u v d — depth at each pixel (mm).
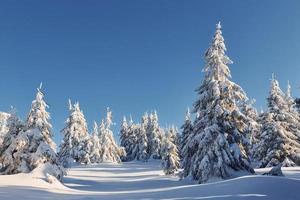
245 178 16328
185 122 44562
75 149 67500
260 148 42188
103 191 27531
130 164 70125
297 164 40250
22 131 31469
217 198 13547
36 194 18953
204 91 33438
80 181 37531
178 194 16172
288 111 44906
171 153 45125
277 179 15234
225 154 29484
